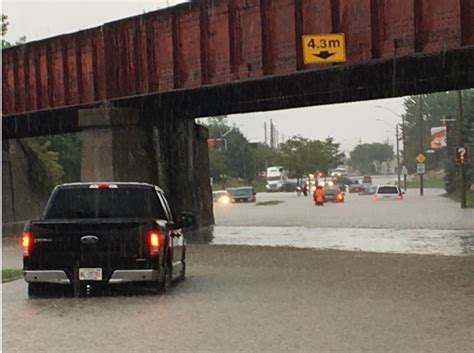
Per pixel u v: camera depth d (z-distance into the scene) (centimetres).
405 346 973
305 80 3030
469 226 3688
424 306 1292
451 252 2389
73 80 3569
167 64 3228
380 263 2067
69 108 3619
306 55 2753
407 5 2512
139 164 3506
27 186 5650
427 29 2478
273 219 4738
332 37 2691
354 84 3145
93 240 1401
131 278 1398
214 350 965
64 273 1400
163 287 1479
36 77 3719
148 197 1562
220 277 1789
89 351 973
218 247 2752
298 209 6056
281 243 2903
